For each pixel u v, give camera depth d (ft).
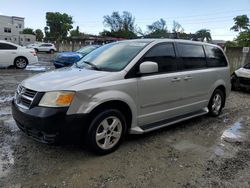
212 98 19.33
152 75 14.19
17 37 205.87
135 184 10.28
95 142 12.06
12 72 40.01
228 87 20.79
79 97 11.34
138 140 14.60
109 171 11.12
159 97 14.61
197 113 17.98
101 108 12.24
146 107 14.07
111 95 12.18
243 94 31.53
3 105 20.26
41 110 11.02
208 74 18.16
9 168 10.94
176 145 14.21
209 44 19.29
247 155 13.34
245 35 100.32
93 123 11.87
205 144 14.57
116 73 12.80
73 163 11.63
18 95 12.55
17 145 13.10
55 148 12.96
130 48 14.69
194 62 17.30
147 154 12.91
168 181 10.60
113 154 12.72
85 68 14.10
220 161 12.53
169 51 15.51
